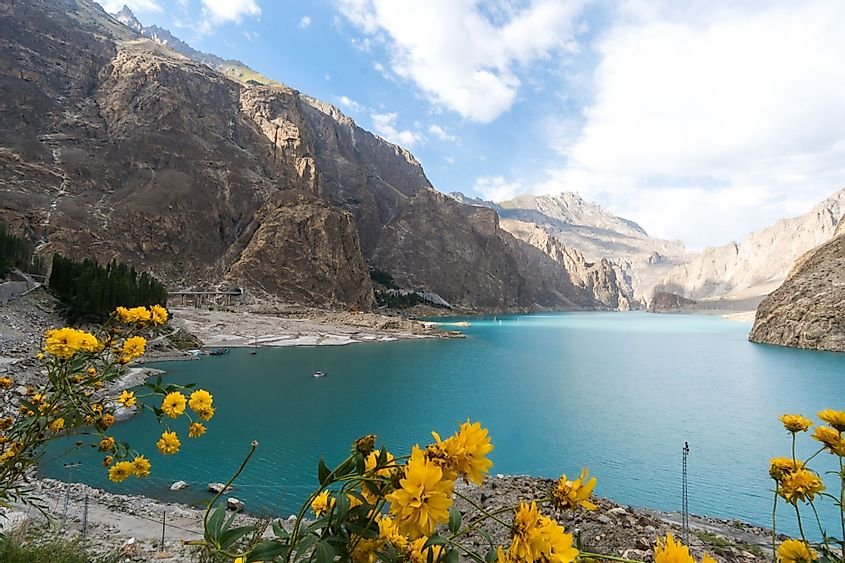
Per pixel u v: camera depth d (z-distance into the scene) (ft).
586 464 79.97
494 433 95.81
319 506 7.95
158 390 11.71
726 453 85.10
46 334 10.23
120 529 40.40
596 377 160.04
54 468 61.77
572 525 37.88
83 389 11.49
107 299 144.25
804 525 58.34
